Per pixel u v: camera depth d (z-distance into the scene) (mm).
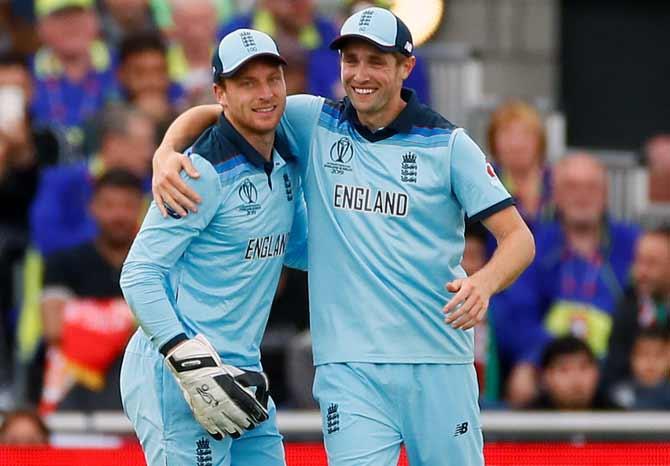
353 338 18906
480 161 18828
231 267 18797
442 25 40562
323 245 19125
